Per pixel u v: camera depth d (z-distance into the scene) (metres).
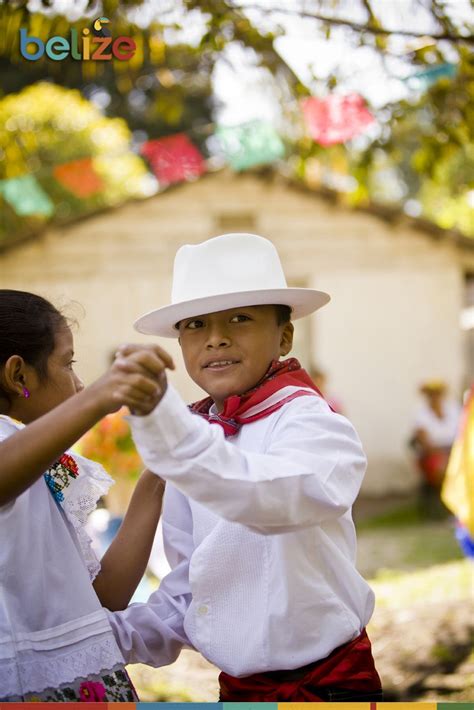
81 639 1.77
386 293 10.91
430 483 9.50
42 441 1.45
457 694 3.90
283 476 1.52
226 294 1.83
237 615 1.80
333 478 1.63
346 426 1.74
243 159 6.94
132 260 10.55
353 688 1.81
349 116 4.33
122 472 5.27
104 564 2.04
